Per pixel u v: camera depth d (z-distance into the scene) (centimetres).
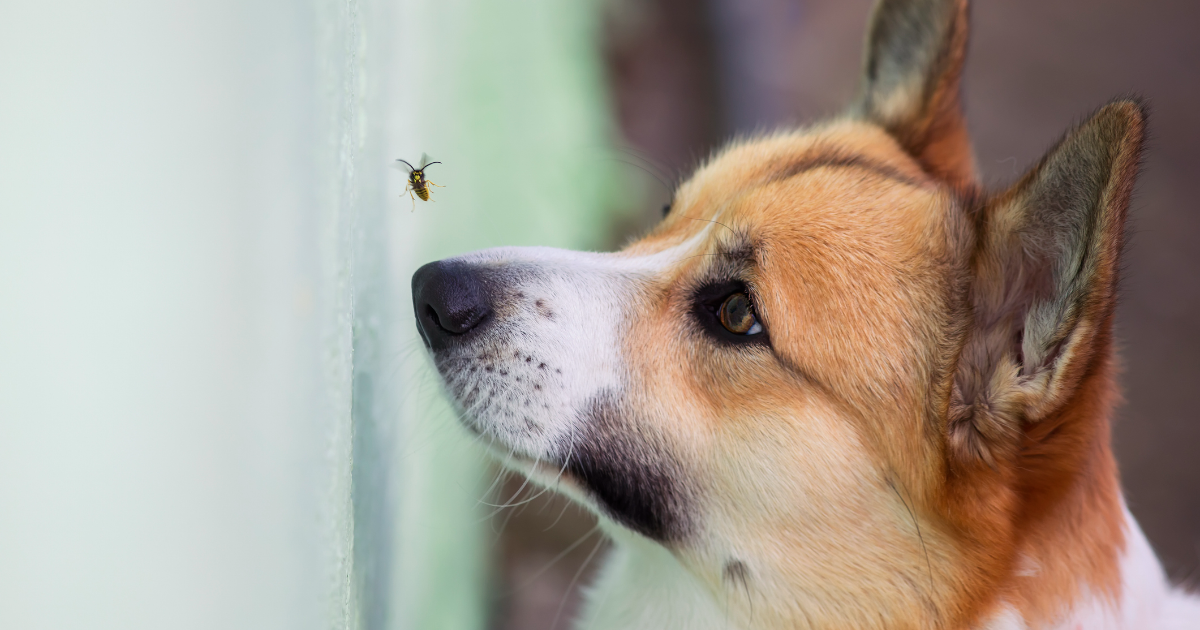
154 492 106
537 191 141
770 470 118
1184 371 162
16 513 105
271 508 108
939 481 117
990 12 221
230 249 107
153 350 106
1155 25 224
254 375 108
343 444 111
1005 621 118
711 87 172
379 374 120
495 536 135
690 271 120
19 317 105
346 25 112
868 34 130
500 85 139
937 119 127
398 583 122
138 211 106
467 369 120
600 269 122
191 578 107
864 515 118
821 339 117
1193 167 192
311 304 110
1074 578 118
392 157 123
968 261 117
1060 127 197
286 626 109
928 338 117
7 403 104
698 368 119
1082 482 118
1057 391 115
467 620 131
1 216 104
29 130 104
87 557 106
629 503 121
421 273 121
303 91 109
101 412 106
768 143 126
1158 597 122
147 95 106
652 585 123
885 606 119
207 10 107
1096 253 113
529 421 120
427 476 128
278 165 109
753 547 119
